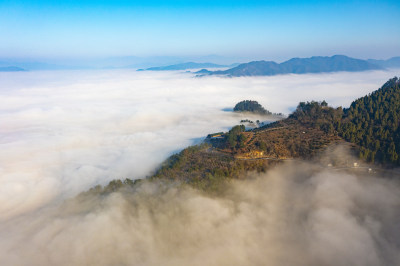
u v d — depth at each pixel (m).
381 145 142.25
